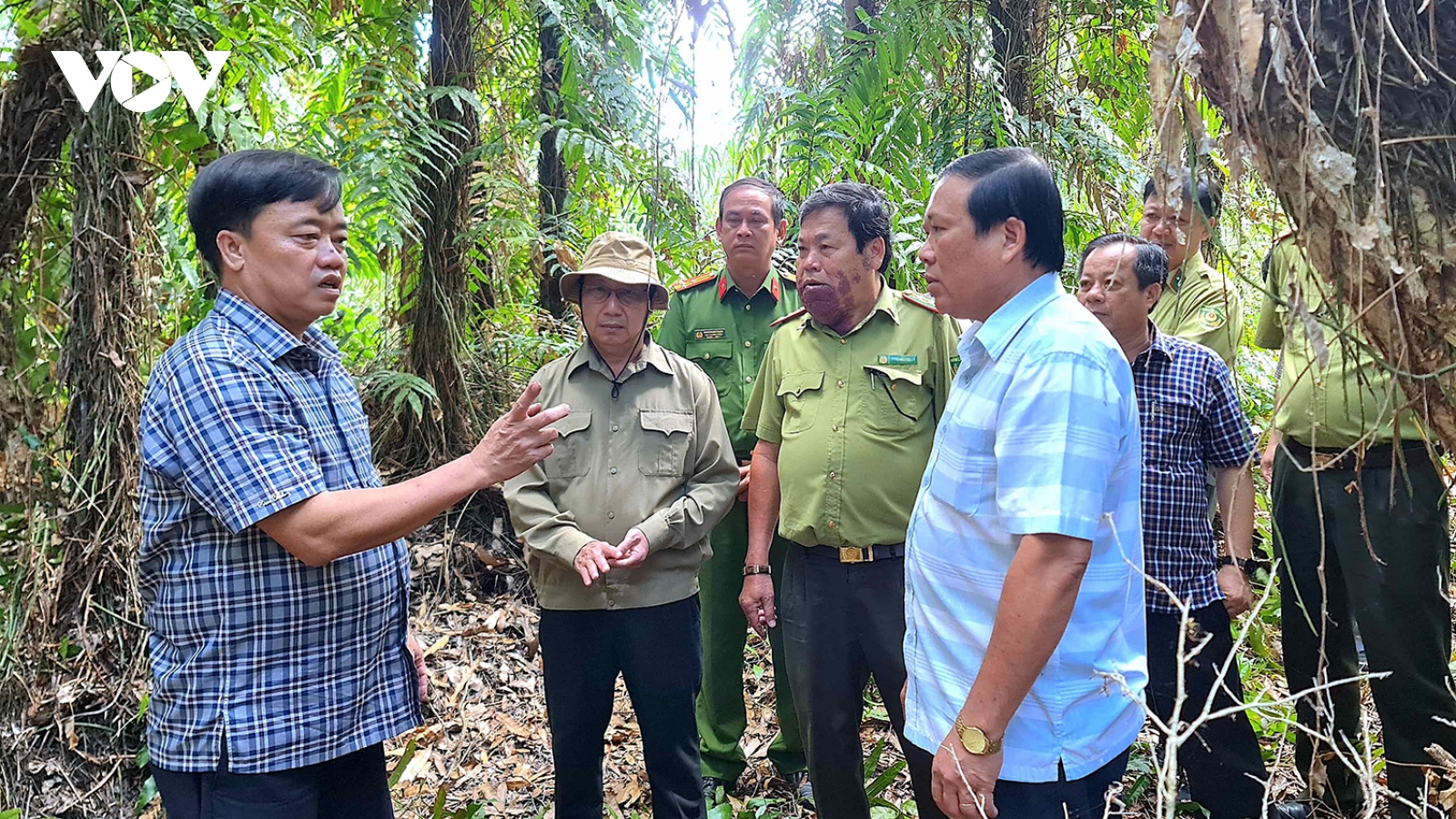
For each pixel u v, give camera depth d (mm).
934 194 1492
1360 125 1103
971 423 1431
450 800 2602
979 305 1476
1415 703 2184
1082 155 4023
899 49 3904
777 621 2596
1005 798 1403
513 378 4039
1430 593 2162
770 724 3014
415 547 3568
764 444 2326
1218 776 2123
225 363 1439
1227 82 1162
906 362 2076
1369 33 1094
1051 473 1277
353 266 3463
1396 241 1125
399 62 3469
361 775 1688
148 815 2406
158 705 1492
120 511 2570
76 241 2518
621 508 2156
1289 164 1151
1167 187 1231
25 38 2490
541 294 4609
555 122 3701
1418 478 2150
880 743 2639
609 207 4621
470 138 3732
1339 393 2209
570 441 2201
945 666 1476
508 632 3320
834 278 2072
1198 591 2104
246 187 1479
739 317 2795
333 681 1531
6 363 2656
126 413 2576
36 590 2531
